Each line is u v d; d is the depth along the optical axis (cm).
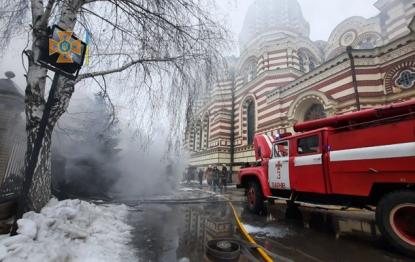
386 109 436
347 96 1255
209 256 395
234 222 641
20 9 505
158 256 391
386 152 421
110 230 497
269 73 2080
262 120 2023
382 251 421
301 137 608
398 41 1134
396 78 1133
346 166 484
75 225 428
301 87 1582
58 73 418
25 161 448
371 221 643
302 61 2248
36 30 469
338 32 2177
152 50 599
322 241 477
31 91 459
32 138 451
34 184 445
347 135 498
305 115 1585
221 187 1681
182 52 623
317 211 786
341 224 613
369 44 1936
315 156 553
